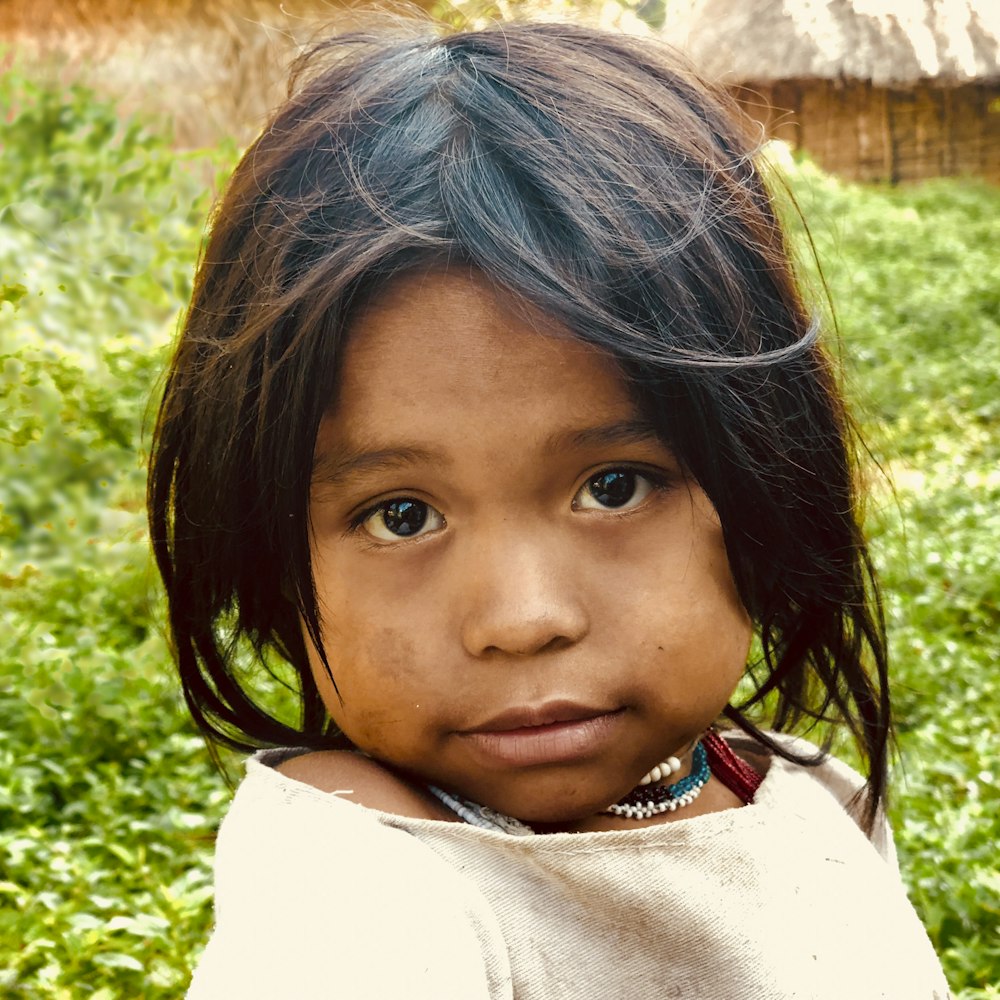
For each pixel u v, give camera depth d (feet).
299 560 4.13
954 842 11.18
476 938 3.79
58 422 20.68
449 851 3.99
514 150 4.14
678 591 4.06
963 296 43.70
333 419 3.97
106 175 30.42
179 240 28.50
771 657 5.27
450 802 4.27
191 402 4.67
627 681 3.97
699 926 4.16
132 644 15.99
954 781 12.88
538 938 4.00
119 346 24.14
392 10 5.97
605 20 5.65
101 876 10.77
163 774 12.62
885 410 30.25
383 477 3.93
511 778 4.00
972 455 27.86
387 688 4.00
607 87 4.52
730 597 4.25
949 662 15.94
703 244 4.25
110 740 13.12
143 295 26.58
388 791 4.17
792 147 72.49
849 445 5.08
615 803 4.63
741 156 4.79
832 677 5.39
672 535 4.08
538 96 4.37
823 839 4.94
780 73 71.87
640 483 4.08
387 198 4.08
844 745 6.98
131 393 22.36
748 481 4.26
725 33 73.00
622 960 4.10
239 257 4.45
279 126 4.66
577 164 4.17
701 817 4.33
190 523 4.65
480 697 3.92
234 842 4.05
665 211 4.23
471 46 4.70
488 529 3.92
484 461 3.87
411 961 3.51
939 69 72.69
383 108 4.39
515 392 3.86
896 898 5.10
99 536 19.43
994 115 75.51
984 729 14.33
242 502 4.36
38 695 13.48
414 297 3.89
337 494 4.01
